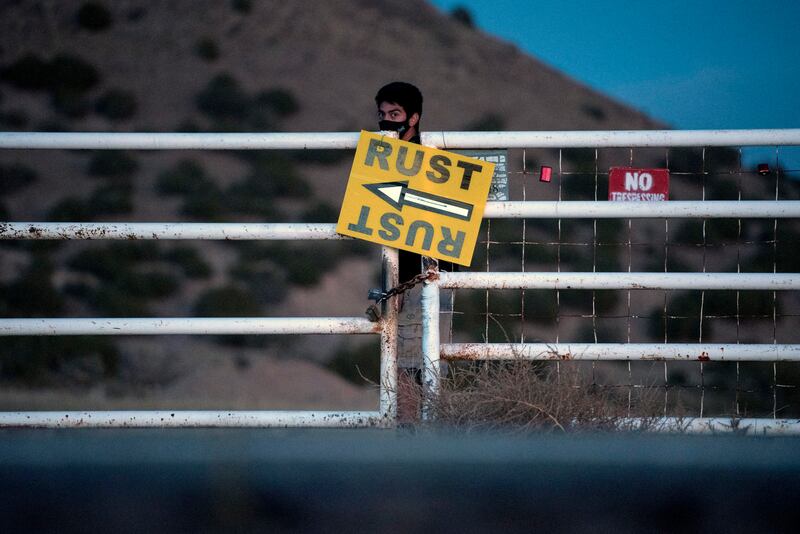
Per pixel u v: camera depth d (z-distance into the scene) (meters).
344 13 116.75
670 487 5.31
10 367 33.12
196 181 76.94
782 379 26.94
